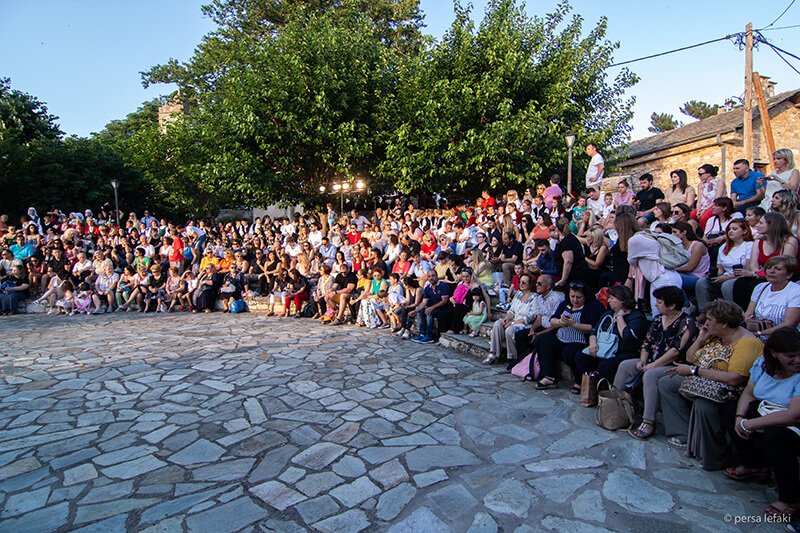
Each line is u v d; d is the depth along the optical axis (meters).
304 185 17.64
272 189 15.92
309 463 4.08
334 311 11.01
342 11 19.89
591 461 4.01
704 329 4.16
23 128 25.88
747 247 5.59
